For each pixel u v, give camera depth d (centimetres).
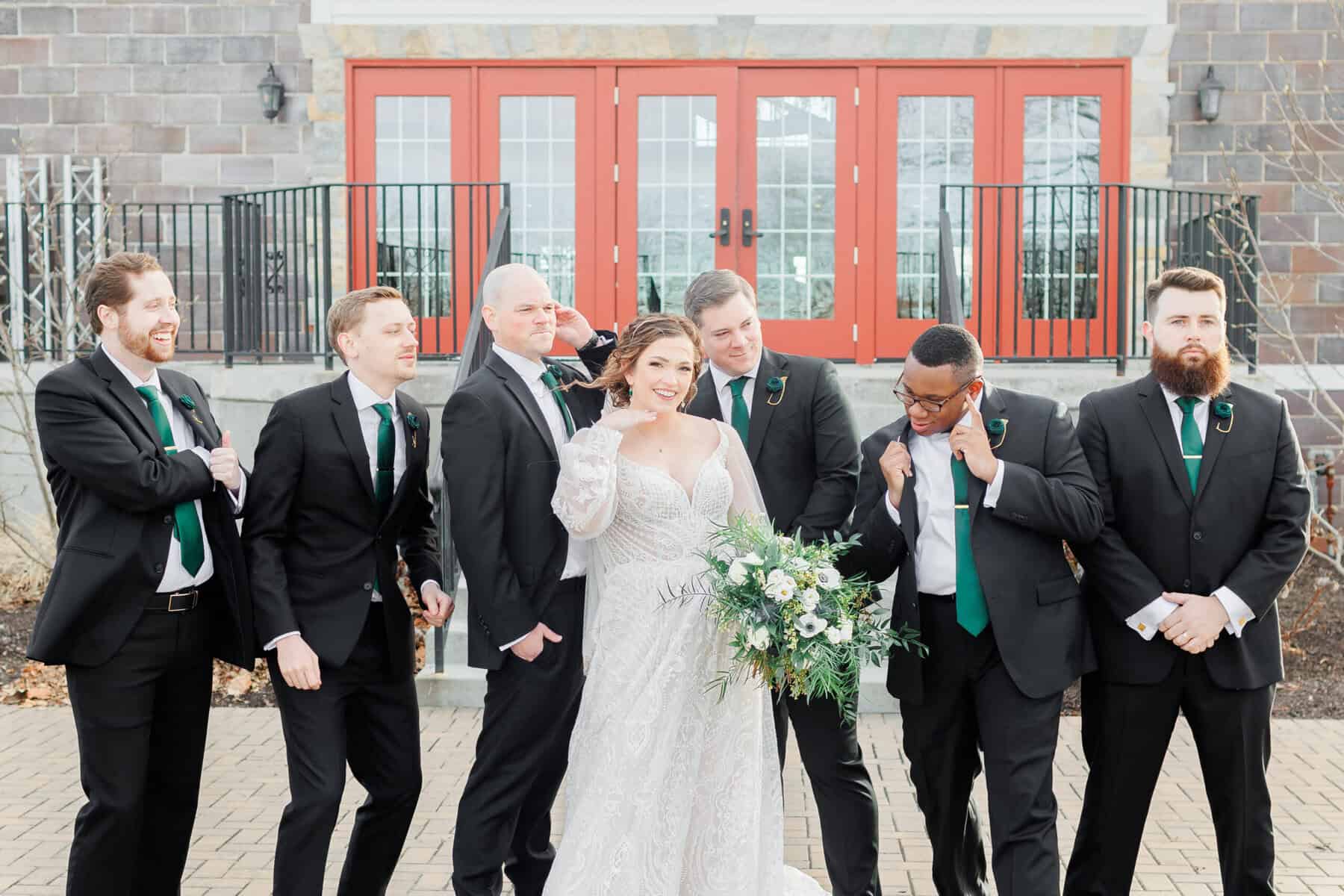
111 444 305
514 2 879
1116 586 318
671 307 896
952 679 320
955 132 884
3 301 920
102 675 308
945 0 874
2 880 382
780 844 322
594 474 303
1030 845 302
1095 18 873
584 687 319
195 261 922
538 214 895
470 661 331
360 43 883
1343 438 741
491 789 330
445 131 892
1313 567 782
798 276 893
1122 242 715
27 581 742
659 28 873
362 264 905
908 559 320
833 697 333
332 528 325
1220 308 317
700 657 310
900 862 393
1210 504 317
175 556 318
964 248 823
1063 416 329
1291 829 418
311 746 314
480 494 327
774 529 324
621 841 298
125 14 912
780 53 875
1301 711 558
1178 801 453
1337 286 884
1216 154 890
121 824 309
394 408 337
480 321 636
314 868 309
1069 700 574
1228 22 886
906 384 315
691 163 888
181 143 915
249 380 732
